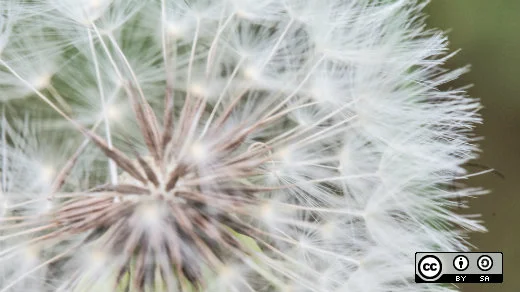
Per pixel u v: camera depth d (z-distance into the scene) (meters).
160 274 0.05
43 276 0.05
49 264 0.05
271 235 0.05
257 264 0.05
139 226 0.05
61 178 0.05
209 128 0.05
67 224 0.05
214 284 0.05
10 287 0.05
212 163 0.05
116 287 0.05
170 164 0.05
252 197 0.05
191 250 0.05
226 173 0.05
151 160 0.05
